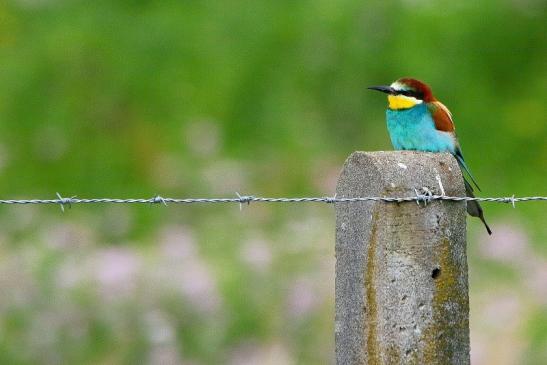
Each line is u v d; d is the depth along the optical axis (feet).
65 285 32.19
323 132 53.31
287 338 31.53
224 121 53.67
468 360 17.85
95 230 42.55
